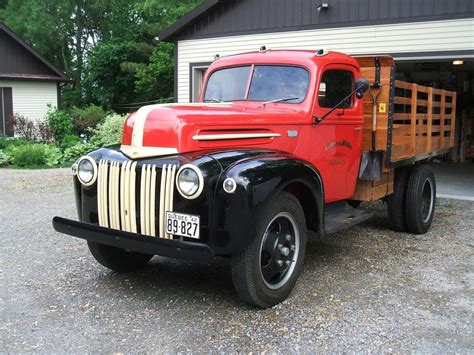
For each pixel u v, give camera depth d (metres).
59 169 13.35
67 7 35.53
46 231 6.35
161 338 3.44
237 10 11.96
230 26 12.09
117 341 3.39
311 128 4.70
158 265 5.02
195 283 4.51
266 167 3.73
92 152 4.22
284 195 3.92
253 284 3.72
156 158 3.83
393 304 4.04
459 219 7.38
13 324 3.64
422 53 9.88
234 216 3.52
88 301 4.07
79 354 3.22
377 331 3.55
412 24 9.91
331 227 4.68
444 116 7.47
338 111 4.99
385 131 5.41
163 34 12.75
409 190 6.25
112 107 28.52
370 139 5.50
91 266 4.96
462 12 9.44
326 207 5.19
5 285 4.41
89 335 3.48
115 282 4.51
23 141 17.41
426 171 6.40
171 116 3.86
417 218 6.24
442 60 9.95
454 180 11.51
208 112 4.02
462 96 15.42
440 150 7.34
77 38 36.97
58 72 21.84
